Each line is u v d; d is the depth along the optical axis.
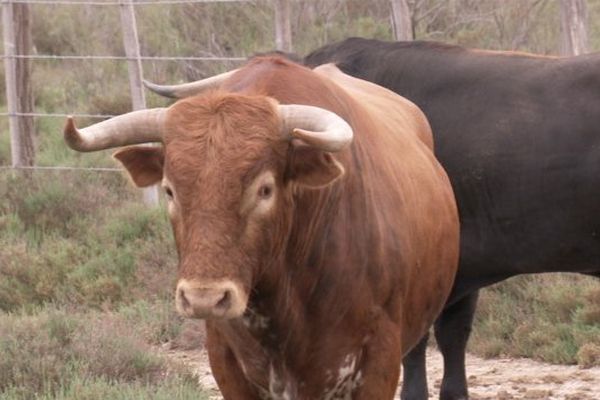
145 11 36.06
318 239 10.20
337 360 10.62
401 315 11.27
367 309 10.73
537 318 18.95
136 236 22.95
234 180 9.13
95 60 36.25
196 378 15.81
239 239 9.16
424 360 15.19
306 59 16.83
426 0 33.16
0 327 16.84
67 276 21.55
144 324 19.33
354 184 10.58
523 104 15.47
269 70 10.50
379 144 11.64
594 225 15.19
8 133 30.67
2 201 24.36
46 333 16.59
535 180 15.29
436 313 12.82
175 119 9.42
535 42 31.39
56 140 29.45
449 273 12.89
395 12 22.91
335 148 9.22
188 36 34.66
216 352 10.86
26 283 21.50
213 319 9.43
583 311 18.59
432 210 12.33
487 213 15.64
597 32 31.80
